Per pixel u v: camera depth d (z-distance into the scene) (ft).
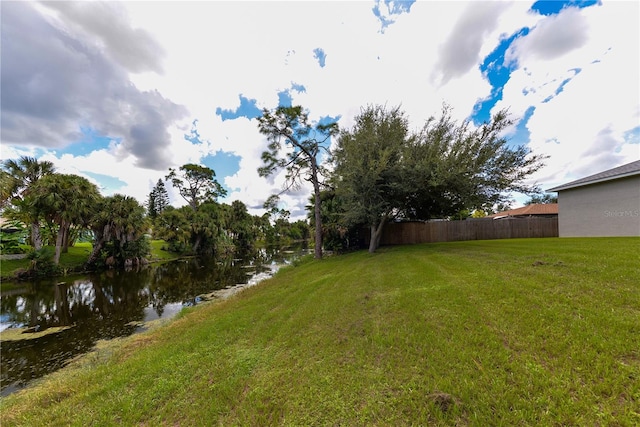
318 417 6.99
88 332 22.99
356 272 24.85
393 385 7.77
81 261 62.08
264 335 13.15
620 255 18.04
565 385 6.75
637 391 6.26
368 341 10.61
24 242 67.21
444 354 8.87
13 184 54.60
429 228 53.93
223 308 22.31
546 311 10.72
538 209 74.90
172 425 7.55
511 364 7.80
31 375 15.65
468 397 6.79
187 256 93.40
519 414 6.06
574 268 16.08
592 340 8.38
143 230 69.56
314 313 14.98
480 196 33.76
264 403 7.82
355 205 37.04
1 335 22.77
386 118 35.37
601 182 36.42
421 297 14.37
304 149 49.73
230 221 127.65
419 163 31.40
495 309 11.61
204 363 10.96
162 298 34.53
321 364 9.53
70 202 55.26
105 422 7.97
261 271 54.29
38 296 37.58
